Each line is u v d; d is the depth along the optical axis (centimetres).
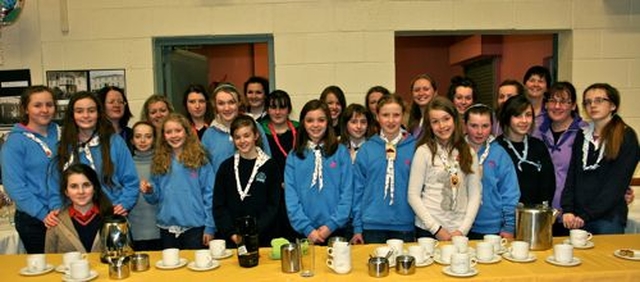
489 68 657
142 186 278
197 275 178
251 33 392
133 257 186
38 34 390
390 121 261
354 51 393
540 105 312
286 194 270
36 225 261
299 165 272
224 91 298
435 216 238
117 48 393
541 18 395
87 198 233
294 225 266
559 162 288
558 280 170
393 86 396
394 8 390
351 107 295
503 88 323
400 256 179
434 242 202
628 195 270
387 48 393
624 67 400
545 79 310
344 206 266
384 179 263
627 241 211
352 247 210
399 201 262
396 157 263
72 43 392
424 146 245
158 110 331
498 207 251
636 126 404
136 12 390
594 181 254
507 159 252
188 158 277
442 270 179
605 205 249
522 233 202
